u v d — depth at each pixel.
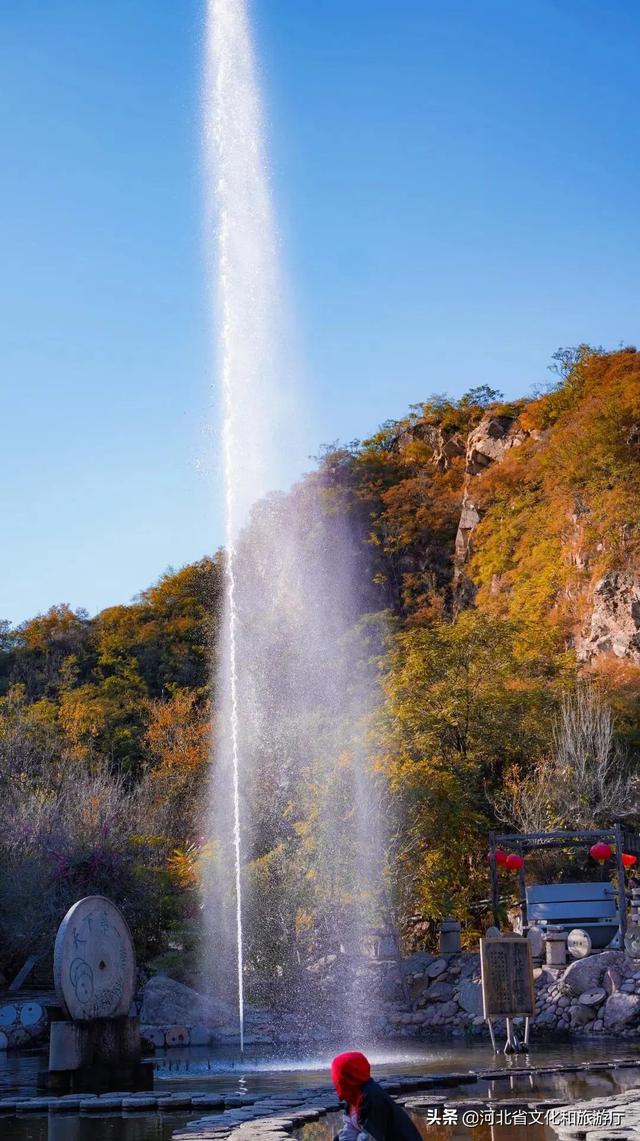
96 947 15.48
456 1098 12.17
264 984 27.03
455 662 34.94
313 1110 11.70
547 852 29.16
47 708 68.38
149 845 36.38
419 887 26.73
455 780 29.56
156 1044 22.66
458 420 92.00
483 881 29.56
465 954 25.11
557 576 53.88
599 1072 14.16
